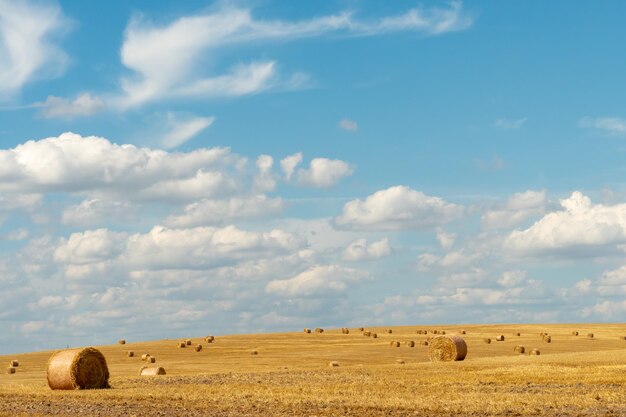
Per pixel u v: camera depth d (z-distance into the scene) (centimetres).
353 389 4244
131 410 3403
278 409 3375
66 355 4794
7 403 3806
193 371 6450
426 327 14350
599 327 13975
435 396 3822
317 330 13150
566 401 3541
